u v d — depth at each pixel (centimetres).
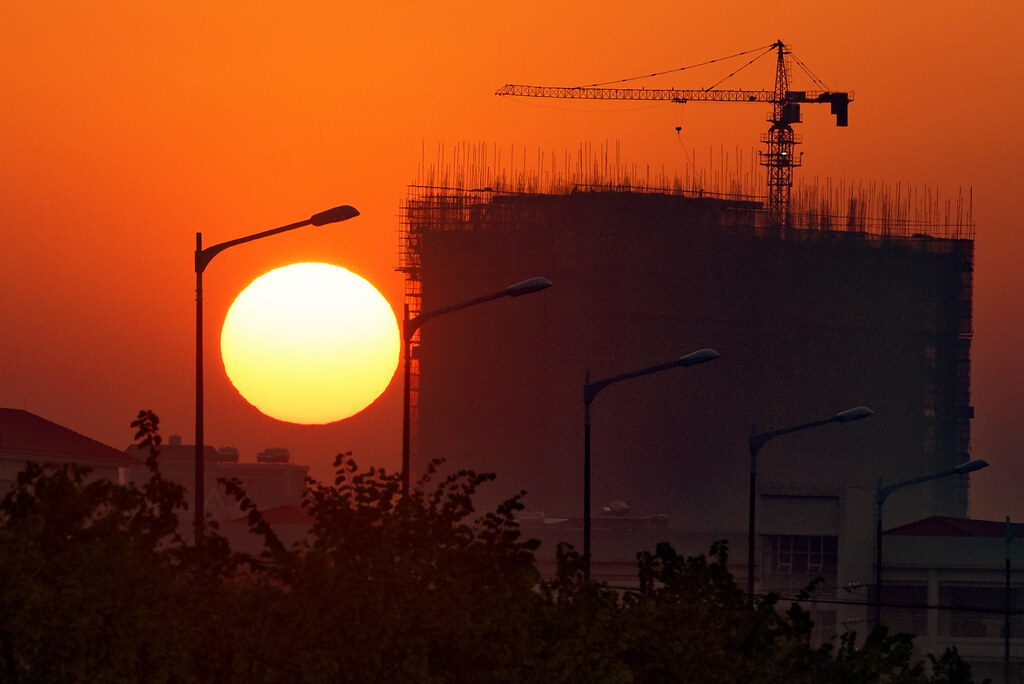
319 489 8669
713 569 10638
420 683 7731
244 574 8288
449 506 8925
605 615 9312
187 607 7725
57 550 7788
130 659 7269
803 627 10638
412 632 7969
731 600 10581
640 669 9519
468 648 8106
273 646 7669
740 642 10362
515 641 8244
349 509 8581
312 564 7906
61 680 7181
